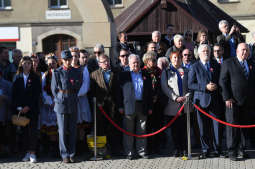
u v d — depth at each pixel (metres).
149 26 13.71
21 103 7.46
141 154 7.60
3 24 22.89
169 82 7.54
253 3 25.91
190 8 14.08
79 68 7.62
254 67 7.36
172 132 7.58
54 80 7.31
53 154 7.94
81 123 7.95
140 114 7.46
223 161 7.12
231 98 7.24
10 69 8.59
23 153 8.15
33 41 22.66
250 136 8.29
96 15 17.62
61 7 22.28
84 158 7.68
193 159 7.34
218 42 8.96
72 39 22.56
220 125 7.46
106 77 7.79
